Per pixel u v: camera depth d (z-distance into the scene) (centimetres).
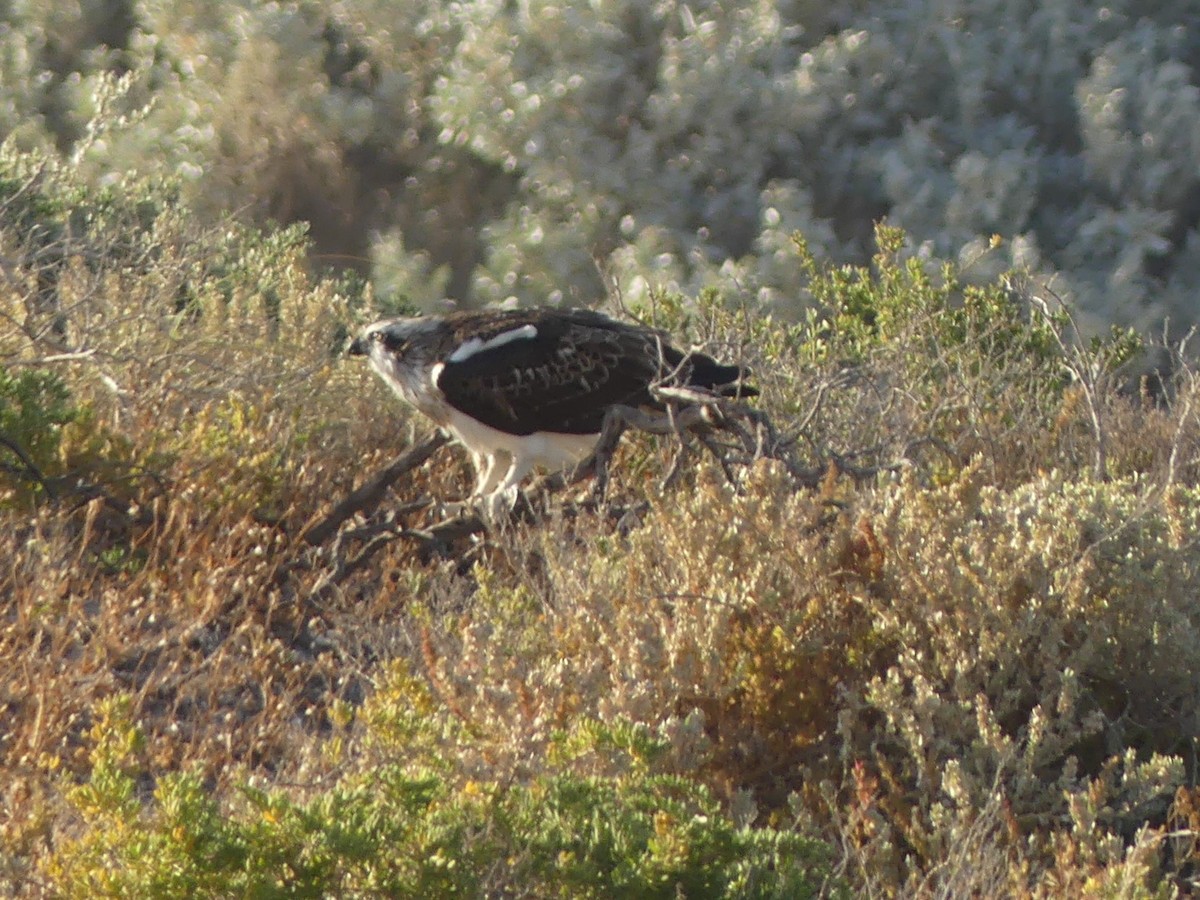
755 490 829
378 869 570
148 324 1159
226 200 2939
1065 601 792
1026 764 722
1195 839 696
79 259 1204
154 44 3141
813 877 655
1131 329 1526
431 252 3178
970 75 2833
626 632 774
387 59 3153
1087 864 657
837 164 2856
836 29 2991
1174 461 1112
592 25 2847
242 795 620
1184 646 780
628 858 580
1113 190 2775
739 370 1126
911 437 1140
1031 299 1425
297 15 3062
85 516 978
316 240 3150
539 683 735
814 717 781
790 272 2600
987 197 2698
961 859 641
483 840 582
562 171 2858
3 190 1485
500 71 2878
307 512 1094
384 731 676
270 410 1162
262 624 941
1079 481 1080
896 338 1378
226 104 3025
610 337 1105
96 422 1030
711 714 766
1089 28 2855
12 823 654
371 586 1027
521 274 2908
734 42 2820
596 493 1001
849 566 813
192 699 825
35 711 761
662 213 2823
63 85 3195
